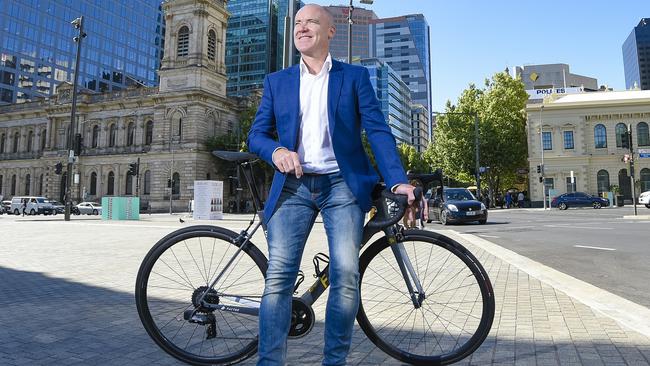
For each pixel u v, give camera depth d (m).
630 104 45.22
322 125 2.30
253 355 2.84
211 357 2.86
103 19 95.88
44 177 60.72
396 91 124.50
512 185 57.78
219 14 55.44
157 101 53.91
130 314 4.35
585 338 3.43
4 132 66.88
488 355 3.07
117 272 6.95
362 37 169.38
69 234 14.97
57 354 3.17
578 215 25.22
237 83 95.19
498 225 18.17
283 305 2.20
